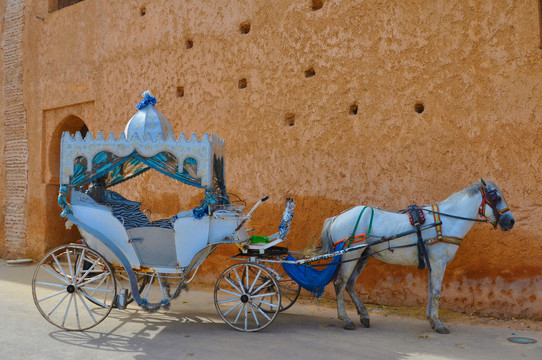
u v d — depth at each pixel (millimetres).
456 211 6082
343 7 7805
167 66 9961
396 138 7289
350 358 4992
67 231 12578
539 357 4996
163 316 6789
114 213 6699
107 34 11031
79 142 5957
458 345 5434
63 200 5957
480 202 6031
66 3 12703
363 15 7617
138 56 10430
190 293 8484
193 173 5938
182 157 5902
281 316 6863
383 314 6906
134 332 5914
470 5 6766
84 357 4938
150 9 10305
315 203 7949
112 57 10891
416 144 7129
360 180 7559
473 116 6734
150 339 5621
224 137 9086
